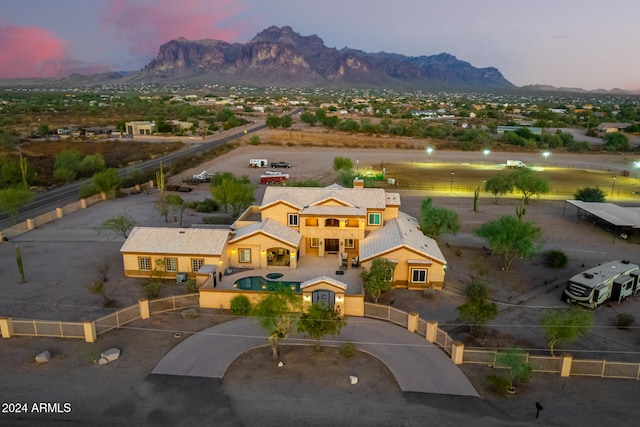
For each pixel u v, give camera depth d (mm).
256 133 166750
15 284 43094
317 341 32000
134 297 40719
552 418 25844
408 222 52844
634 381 29578
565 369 29891
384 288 39406
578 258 52312
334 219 48906
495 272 48156
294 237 47750
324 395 27531
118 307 38750
